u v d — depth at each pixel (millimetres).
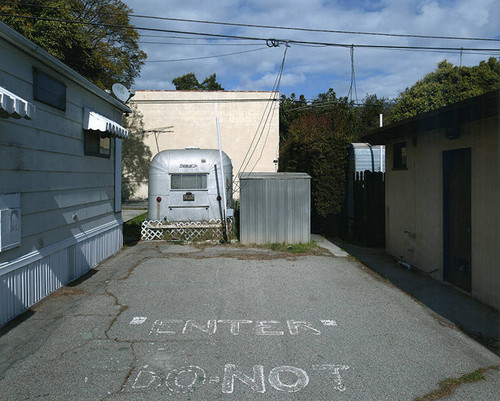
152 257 9133
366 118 35938
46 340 4543
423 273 7746
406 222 8477
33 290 5684
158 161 11930
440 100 19516
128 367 3945
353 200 12094
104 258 8758
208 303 5945
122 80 25109
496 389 3613
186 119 27594
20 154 5301
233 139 27578
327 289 6711
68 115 6867
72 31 16641
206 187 11969
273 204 10578
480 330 4934
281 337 4730
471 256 6172
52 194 6273
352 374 3865
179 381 3699
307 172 12898
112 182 9383
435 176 7254
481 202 5859
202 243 10773
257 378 3773
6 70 5027
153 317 5332
